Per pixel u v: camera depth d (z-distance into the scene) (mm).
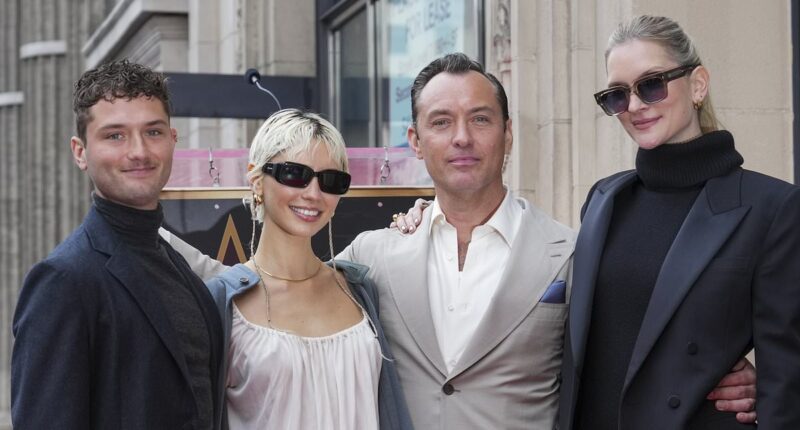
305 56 9266
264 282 3430
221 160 4867
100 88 3039
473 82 3594
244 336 3334
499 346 3537
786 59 4992
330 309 3453
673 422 3055
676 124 3219
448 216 3713
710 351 3051
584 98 5277
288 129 3383
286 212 3385
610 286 3287
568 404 3367
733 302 3047
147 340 2947
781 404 2947
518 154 5543
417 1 7637
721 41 4945
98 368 2906
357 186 4496
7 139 16922
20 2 16828
